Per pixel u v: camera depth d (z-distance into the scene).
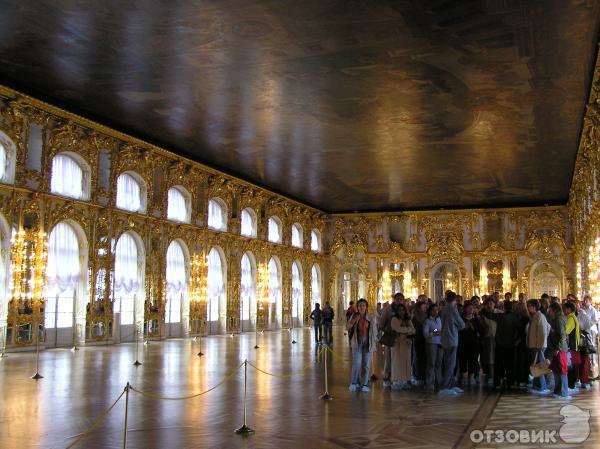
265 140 28.36
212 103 23.06
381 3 14.91
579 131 25.97
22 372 16.52
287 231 43.34
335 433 9.55
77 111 24.16
